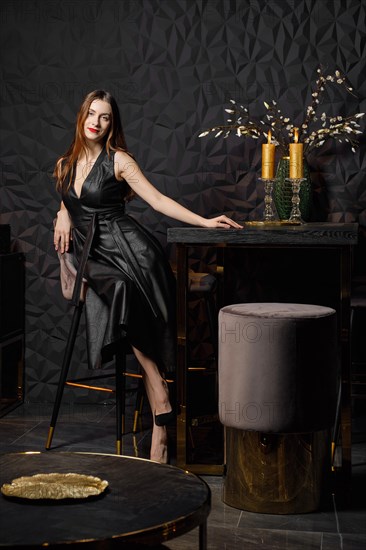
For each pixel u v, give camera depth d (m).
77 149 3.91
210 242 3.46
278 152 4.68
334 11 4.59
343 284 3.36
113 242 3.84
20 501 2.11
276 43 4.64
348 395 3.33
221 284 4.33
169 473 2.35
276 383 3.12
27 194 4.87
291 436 3.15
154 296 3.76
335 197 4.66
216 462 3.71
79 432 4.27
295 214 4.05
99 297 3.75
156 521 1.97
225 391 3.24
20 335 4.84
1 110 4.85
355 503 3.28
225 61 4.68
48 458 2.50
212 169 4.73
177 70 4.71
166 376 4.59
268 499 3.16
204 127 4.71
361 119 4.60
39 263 4.88
